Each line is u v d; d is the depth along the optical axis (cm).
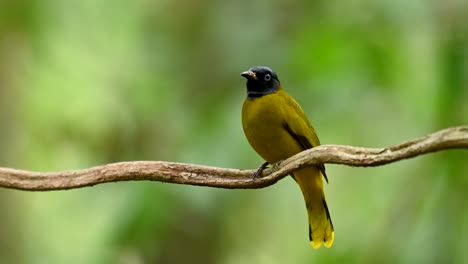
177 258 1424
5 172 806
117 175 783
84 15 1538
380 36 1284
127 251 1261
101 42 1556
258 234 1484
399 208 1184
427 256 1088
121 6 1548
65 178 797
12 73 1520
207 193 1182
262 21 1377
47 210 1566
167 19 1508
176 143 1323
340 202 1497
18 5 1418
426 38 1295
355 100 1249
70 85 1551
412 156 643
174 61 1473
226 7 1407
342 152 692
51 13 1455
